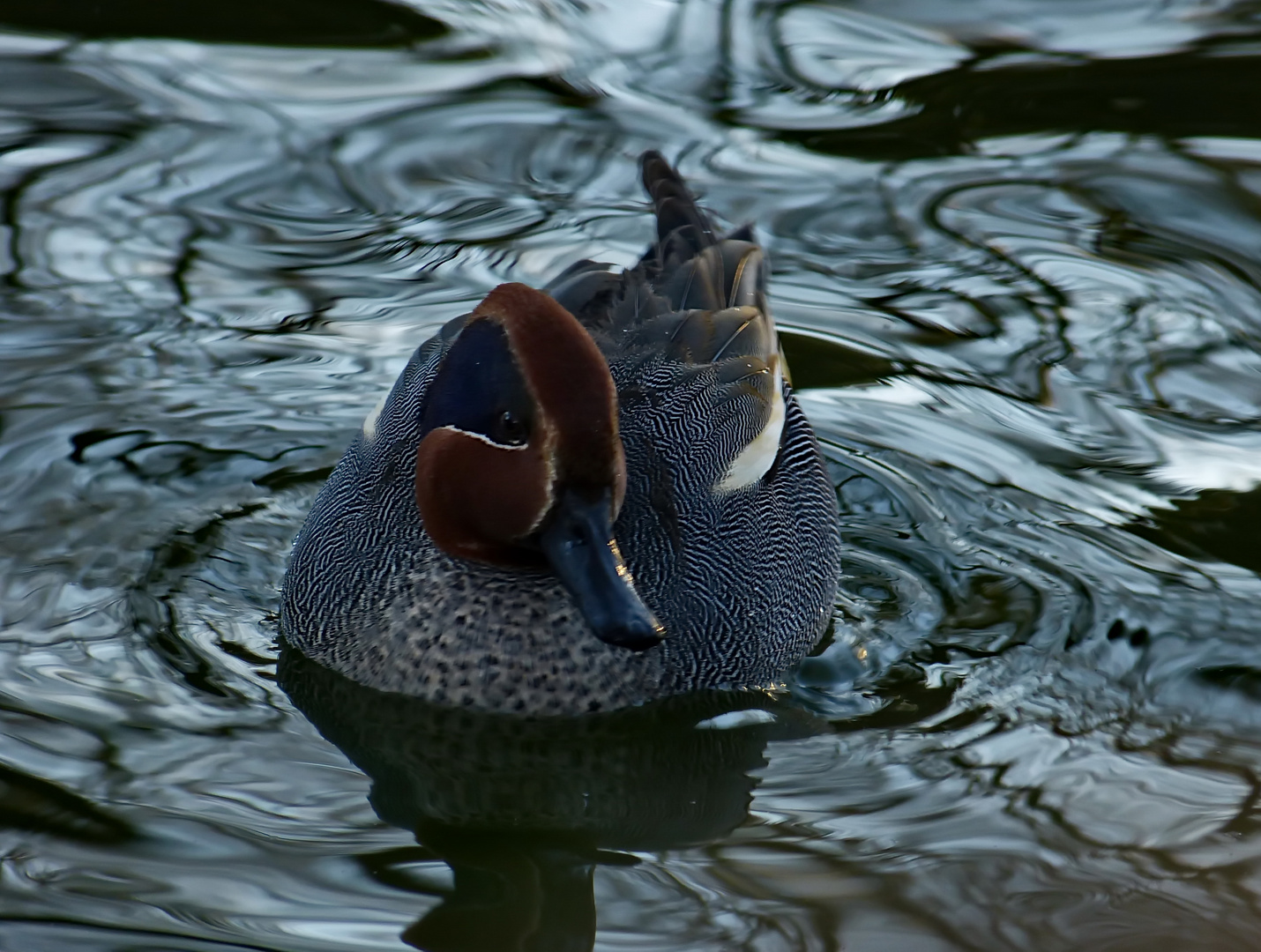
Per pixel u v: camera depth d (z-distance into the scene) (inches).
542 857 337.1
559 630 389.4
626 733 392.8
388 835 336.8
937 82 715.4
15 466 476.1
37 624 406.9
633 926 308.3
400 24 754.8
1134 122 693.9
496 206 637.3
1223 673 403.5
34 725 364.8
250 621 423.2
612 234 617.9
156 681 388.2
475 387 359.3
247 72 719.7
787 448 451.5
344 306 574.9
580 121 689.6
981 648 418.3
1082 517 476.7
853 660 418.0
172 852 321.7
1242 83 704.4
